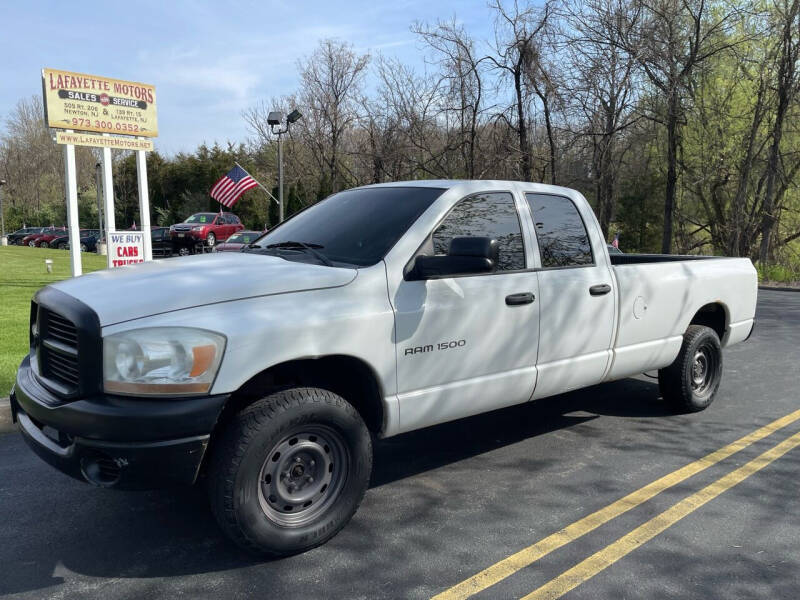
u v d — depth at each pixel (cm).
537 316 430
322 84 4278
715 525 367
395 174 3008
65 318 308
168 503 400
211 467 311
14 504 398
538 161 2595
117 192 6544
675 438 519
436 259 359
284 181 4859
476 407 408
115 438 286
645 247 3378
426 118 2894
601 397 641
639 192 3288
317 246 396
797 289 1956
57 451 307
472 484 428
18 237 5409
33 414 321
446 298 382
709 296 571
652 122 2688
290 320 320
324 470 339
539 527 366
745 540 350
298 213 476
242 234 2375
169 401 292
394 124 2939
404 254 371
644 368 526
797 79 2353
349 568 322
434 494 412
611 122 2522
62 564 327
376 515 382
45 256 2883
